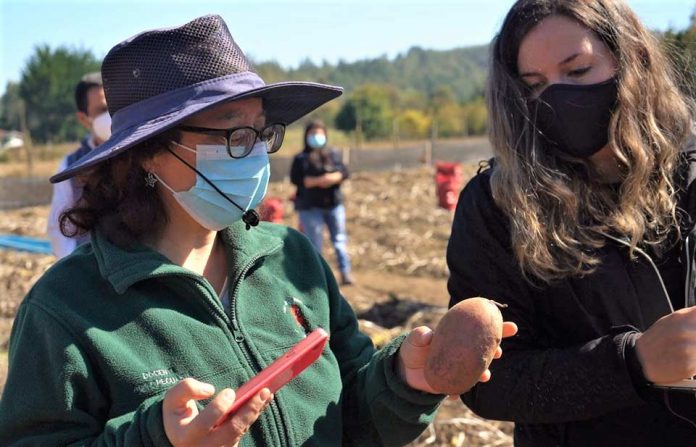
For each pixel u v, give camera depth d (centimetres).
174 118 170
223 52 183
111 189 183
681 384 181
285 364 154
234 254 190
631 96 198
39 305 170
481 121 5328
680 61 224
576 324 201
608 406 186
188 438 144
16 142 5347
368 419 201
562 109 200
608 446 201
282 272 204
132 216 178
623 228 198
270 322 193
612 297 197
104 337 167
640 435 199
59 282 175
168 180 181
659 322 179
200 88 177
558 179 200
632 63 199
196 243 191
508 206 200
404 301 782
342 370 213
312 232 823
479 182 215
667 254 204
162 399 159
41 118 4969
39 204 1733
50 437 164
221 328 182
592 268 198
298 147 3731
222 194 181
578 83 200
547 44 200
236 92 177
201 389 145
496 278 208
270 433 182
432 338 170
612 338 187
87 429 166
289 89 195
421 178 2000
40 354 167
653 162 202
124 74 181
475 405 209
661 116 208
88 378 165
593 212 202
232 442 149
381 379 188
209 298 181
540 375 194
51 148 4397
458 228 215
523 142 204
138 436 151
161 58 179
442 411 480
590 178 209
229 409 144
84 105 404
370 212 1407
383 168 2486
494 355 166
